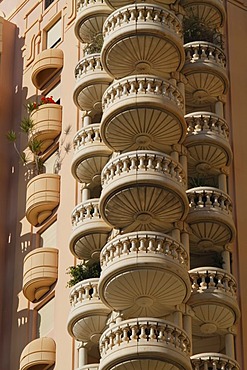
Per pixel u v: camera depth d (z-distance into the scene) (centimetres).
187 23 7500
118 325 6062
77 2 8006
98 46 7612
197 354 6347
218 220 6675
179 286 6269
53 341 6975
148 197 6500
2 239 7894
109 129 6856
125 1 7531
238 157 7194
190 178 7025
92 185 7225
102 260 6406
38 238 7638
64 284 7131
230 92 7456
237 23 7850
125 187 6494
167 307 6378
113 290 6306
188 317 6378
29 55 8638
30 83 8462
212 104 7362
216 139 6962
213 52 7325
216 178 7062
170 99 6806
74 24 8038
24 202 7912
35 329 7256
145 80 6831
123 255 6247
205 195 6756
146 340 5984
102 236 6825
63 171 7631
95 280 6606
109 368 6044
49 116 7900
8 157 8269
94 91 7375
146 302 6325
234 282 6519
